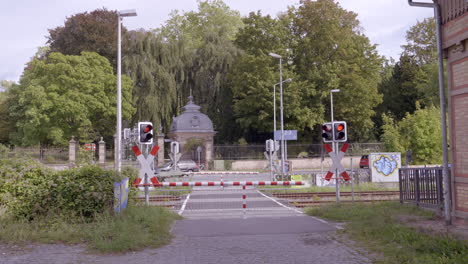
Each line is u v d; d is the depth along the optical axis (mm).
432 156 39188
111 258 7445
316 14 46562
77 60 44062
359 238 8797
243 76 45250
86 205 9906
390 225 9453
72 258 7402
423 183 12719
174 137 45094
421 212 11594
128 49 45938
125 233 8547
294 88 43906
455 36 9836
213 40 49625
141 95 45312
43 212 9820
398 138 39375
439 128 39062
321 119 45531
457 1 9758
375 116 57500
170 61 47375
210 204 16297
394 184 26031
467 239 7785
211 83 48781
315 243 8523
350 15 51094
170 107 46188
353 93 46375
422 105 55875
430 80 47969
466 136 9625
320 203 16234
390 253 7391
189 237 9227
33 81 43125
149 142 13734
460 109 9852
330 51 47250
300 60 47531
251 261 7207
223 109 49500
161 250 8039
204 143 43562
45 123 43094
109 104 45156
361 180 27484
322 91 45312
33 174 10047
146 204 12805
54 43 50562
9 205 9633
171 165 38469
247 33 48406
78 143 40438
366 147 46031
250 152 43812
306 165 45250
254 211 14125
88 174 10148
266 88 43719
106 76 45312
